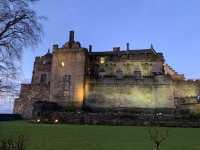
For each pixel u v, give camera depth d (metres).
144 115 52.94
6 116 64.19
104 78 67.25
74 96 67.31
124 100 64.75
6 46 14.18
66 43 71.94
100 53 77.50
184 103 60.41
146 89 63.81
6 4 14.34
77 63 69.38
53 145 25.80
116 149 24.20
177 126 50.53
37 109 58.03
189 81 61.44
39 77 80.69
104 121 54.03
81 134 35.16
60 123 55.41
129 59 74.44
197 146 26.45
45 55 82.12
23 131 36.59
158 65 72.38
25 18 14.78
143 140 30.11
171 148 25.14
